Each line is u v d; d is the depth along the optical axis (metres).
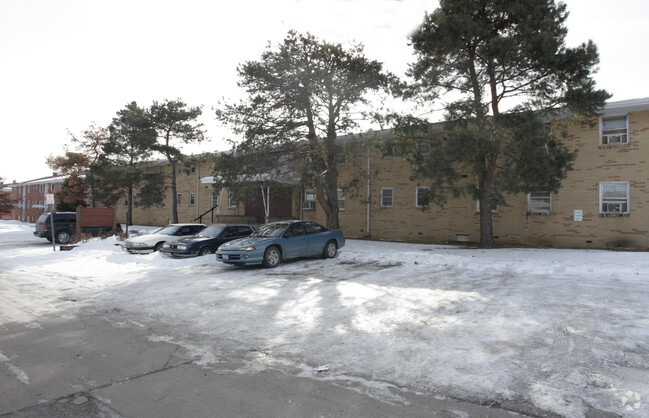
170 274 11.41
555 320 5.87
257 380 4.13
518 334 5.29
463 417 3.31
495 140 12.89
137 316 6.83
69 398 3.75
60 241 22.56
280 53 16.34
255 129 17.39
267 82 16.86
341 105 17.27
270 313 6.74
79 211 21.39
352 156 17.69
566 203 17.05
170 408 3.54
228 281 9.90
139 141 28.58
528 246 16.97
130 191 34.38
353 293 8.10
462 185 19.23
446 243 19.00
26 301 8.14
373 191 22.48
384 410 3.46
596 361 4.36
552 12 13.13
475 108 13.23
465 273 10.33
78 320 6.60
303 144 18.03
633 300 7.02
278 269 11.66
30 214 62.50
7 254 17.70
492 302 7.05
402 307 6.86
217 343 5.33
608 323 5.68
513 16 13.77
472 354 4.64
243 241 12.26
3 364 4.62
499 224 18.56
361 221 22.92
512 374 4.08
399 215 21.55
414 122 15.19
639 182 15.60
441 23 13.72
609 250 14.80
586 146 16.64
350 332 5.60
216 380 4.14
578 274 9.80
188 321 6.43
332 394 3.79
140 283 10.08
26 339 5.57
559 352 4.63
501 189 14.10
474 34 13.67
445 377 4.08
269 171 17.50
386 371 4.29
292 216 25.67
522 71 13.30
